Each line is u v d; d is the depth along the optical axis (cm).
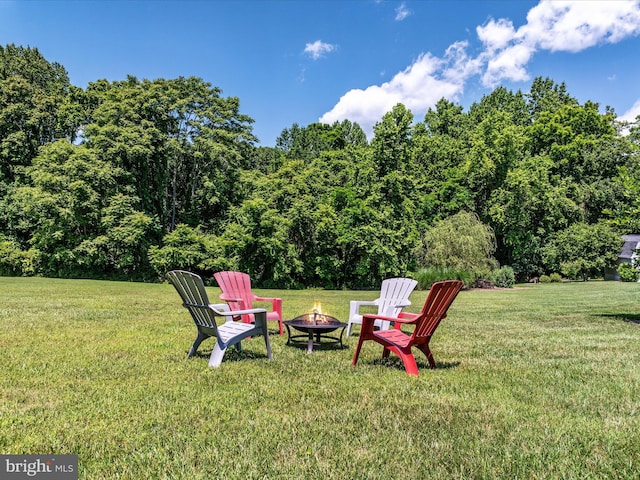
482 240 2323
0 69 2786
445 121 3966
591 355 531
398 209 2633
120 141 2394
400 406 321
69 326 659
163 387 356
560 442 262
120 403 314
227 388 359
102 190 2400
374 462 229
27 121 2586
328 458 233
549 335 690
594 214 3253
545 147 3444
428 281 2192
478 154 2878
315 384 380
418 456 237
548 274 3086
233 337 454
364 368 447
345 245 2573
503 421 295
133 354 479
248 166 3066
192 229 2520
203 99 2738
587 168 3334
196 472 214
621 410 326
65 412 293
